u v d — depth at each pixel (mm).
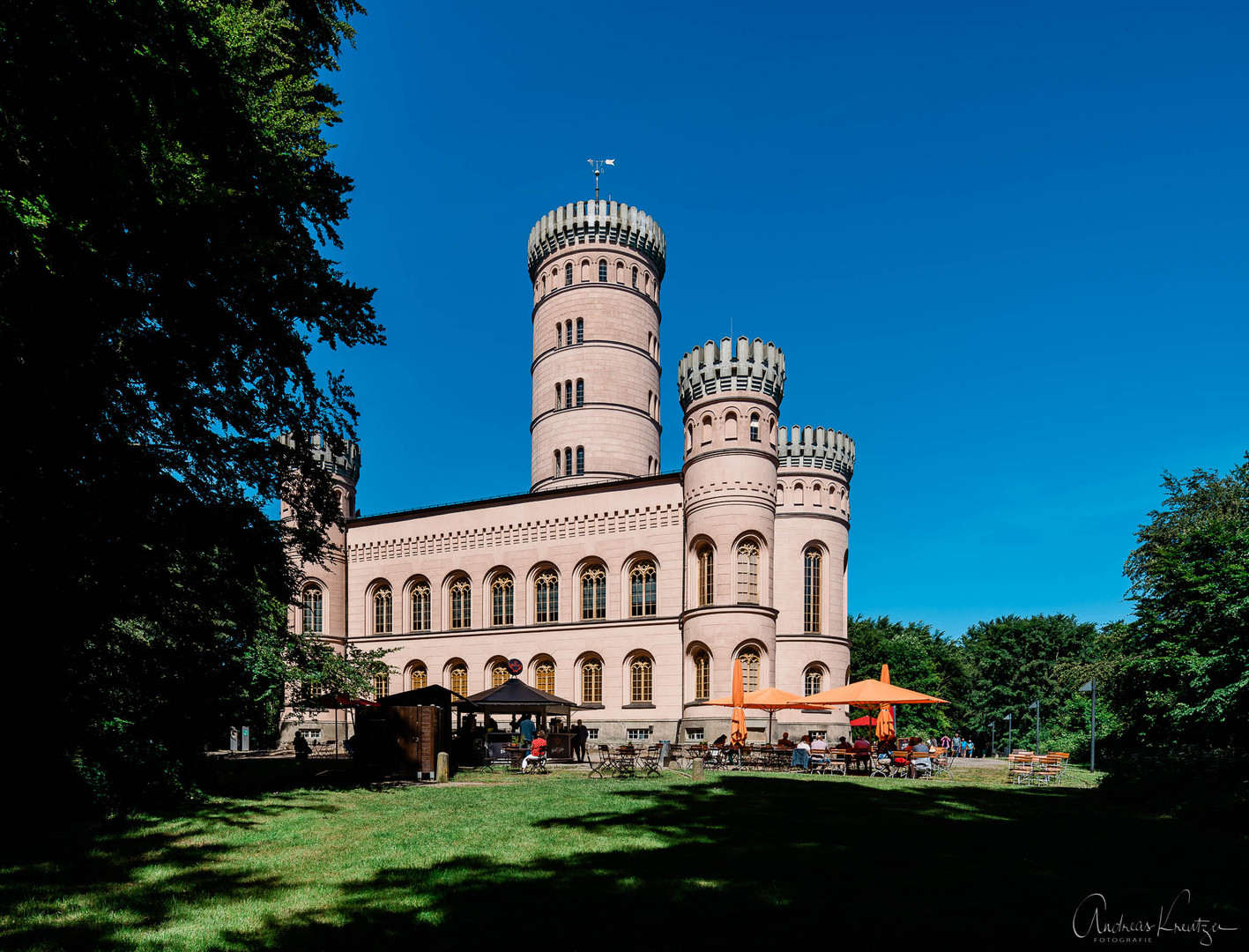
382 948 8766
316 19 20781
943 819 18281
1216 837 15969
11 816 16344
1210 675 28797
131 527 16922
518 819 17562
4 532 14750
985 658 89938
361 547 66375
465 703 38469
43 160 13812
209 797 21000
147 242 16172
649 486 55531
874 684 35750
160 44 13805
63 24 12219
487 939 9023
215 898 10727
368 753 29109
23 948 8734
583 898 10648
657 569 54469
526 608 58719
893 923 9656
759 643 49688
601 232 68875
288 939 9062
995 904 10500
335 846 14289
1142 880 11930
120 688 20047
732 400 52125
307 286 19547
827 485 57562
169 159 14859
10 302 13859
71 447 15195
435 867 12445
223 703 23094
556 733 39594
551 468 67188
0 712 16859
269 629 24344
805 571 56344
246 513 19766
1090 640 85562
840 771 34125
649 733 52625
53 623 16484
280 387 20516
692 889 11109
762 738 48719
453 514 62656
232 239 16438
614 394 66938
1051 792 25219
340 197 21047
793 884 11469
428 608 63219
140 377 17625
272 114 17766
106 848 14133
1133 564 49469
